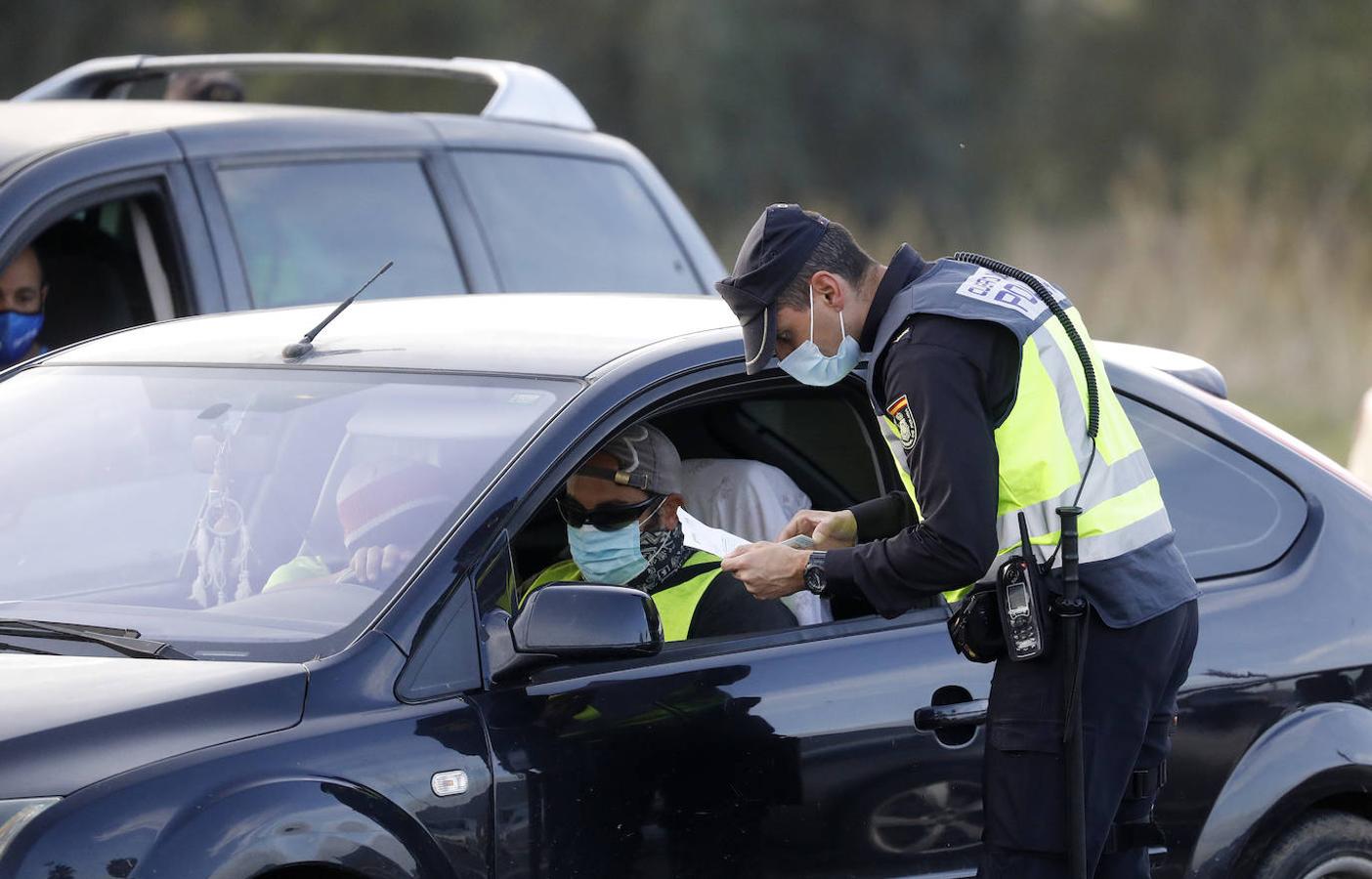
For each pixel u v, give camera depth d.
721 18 99.12
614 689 11.41
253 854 9.69
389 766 10.33
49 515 12.81
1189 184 59.78
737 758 11.70
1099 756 11.81
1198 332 52.00
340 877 10.21
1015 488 11.59
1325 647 13.86
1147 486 12.05
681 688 11.65
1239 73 109.50
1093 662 11.80
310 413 12.55
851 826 12.07
